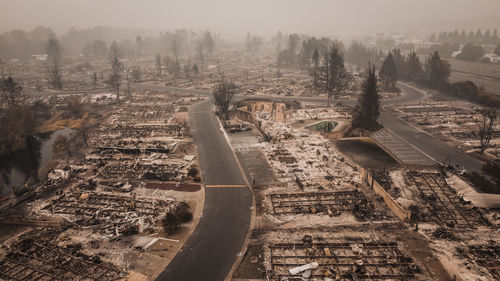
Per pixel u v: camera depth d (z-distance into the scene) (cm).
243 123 9931
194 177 6216
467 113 10650
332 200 5409
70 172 6700
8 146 8612
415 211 5000
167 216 4612
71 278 3781
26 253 4244
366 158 7219
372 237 4438
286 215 5025
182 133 9106
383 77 15025
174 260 4078
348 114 10844
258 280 3728
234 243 4397
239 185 6031
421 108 11512
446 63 14588
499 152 7456
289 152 7575
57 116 11888
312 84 16262
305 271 3797
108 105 13075
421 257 4025
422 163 6925
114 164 7081
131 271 3891
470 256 4019
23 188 5941
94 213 5156
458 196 5459
